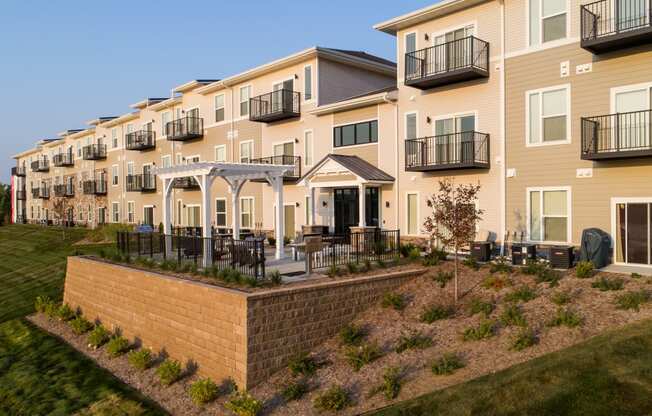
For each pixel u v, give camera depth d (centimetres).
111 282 1562
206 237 1513
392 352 1054
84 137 4875
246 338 1033
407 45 1961
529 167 1608
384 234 1769
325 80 2402
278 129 2581
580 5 1482
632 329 901
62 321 1728
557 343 925
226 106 2927
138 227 3259
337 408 901
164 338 1292
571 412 706
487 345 984
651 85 1362
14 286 2270
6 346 1565
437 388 872
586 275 1228
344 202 2244
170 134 3428
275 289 1112
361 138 2166
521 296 1152
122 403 1077
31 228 4972
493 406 758
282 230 1723
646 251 1379
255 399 977
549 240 1566
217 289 1122
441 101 1852
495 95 1694
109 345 1370
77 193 5006
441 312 1163
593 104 1466
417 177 1936
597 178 1461
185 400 1053
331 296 1192
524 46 1617
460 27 1784
